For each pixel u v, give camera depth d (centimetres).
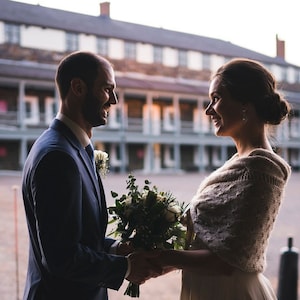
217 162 3472
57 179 163
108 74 183
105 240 200
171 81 3275
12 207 1059
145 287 511
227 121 179
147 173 2919
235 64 179
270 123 180
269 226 171
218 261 171
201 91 3278
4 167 2541
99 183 194
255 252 168
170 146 3281
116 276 173
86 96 180
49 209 161
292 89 3002
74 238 164
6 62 2467
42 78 2536
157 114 3219
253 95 176
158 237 183
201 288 186
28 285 185
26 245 693
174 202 191
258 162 167
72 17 2497
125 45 2991
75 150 177
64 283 176
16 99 2683
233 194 168
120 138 2977
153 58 3197
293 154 3509
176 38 3288
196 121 3400
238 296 178
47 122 2773
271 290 192
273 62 2730
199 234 174
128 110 3092
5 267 571
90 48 2702
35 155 170
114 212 192
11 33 2459
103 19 2677
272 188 168
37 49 2530
